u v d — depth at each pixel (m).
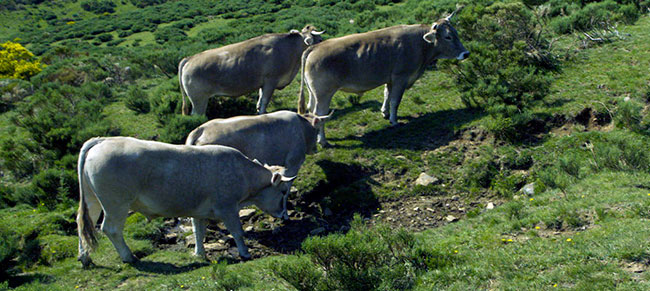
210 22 57.84
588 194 7.77
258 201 8.29
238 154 7.82
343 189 9.98
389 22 21.48
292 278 5.75
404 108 13.30
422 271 6.05
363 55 11.47
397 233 6.69
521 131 11.00
